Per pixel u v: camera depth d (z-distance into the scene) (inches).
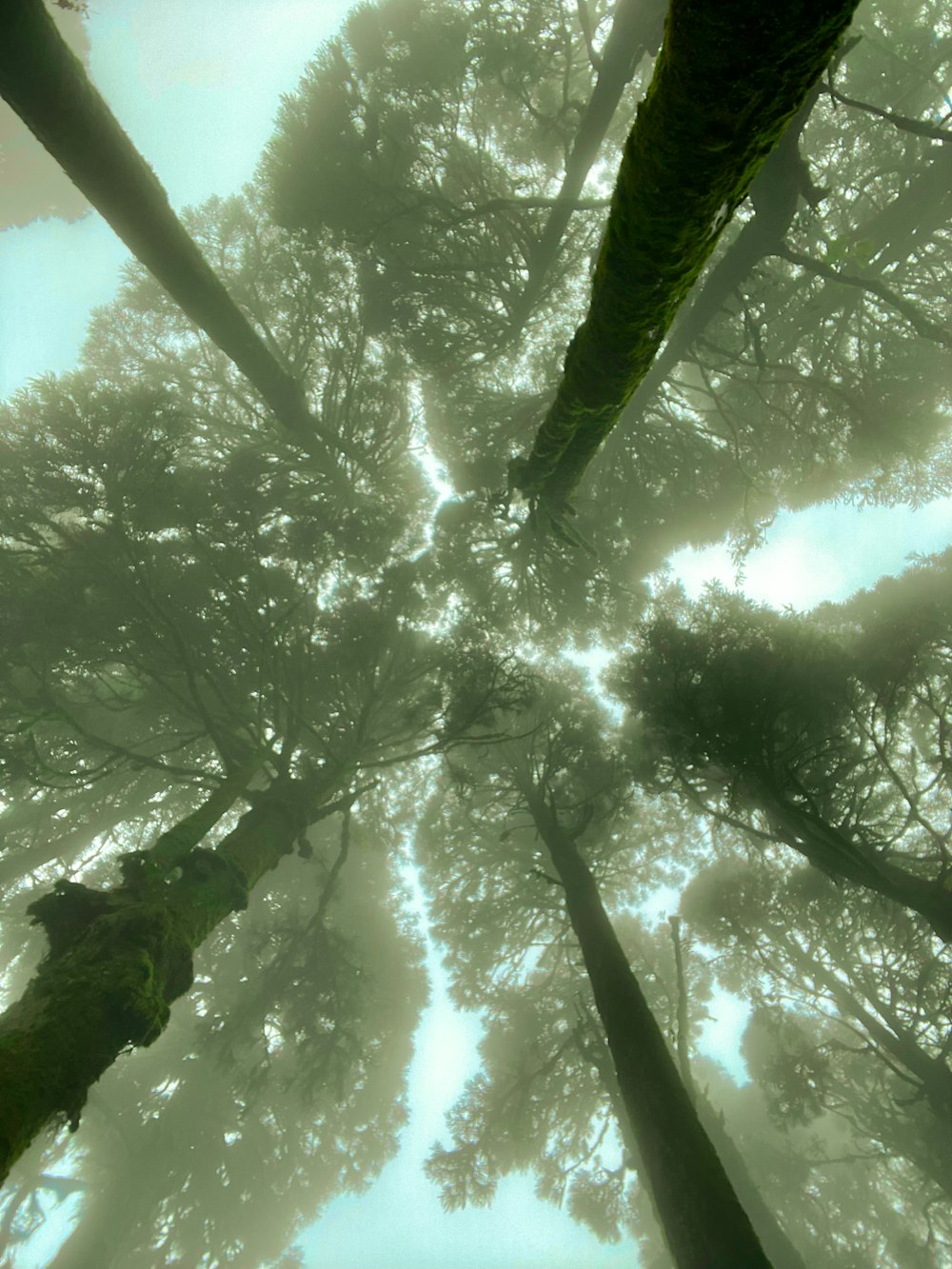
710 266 558.6
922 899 406.9
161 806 726.5
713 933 690.8
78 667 449.1
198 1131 749.9
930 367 541.3
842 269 517.0
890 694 504.7
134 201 309.6
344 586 605.0
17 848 701.3
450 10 472.4
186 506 453.4
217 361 610.9
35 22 239.6
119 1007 216.2
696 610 549.0
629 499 686.5
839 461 631.2
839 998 600.7
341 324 591.5
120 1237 666.2
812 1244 722.2
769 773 446.6
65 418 375.9
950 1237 756.6
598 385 163.6
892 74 513.0
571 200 474.9
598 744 617.6
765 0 73.1
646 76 590.2
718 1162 291.1
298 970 499.8
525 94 486.3
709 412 698.8
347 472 644.7
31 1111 182.5
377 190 491.5
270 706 462.0
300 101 481.1
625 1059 343.9
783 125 89.6
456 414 689.0
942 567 556.7
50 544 430.3
